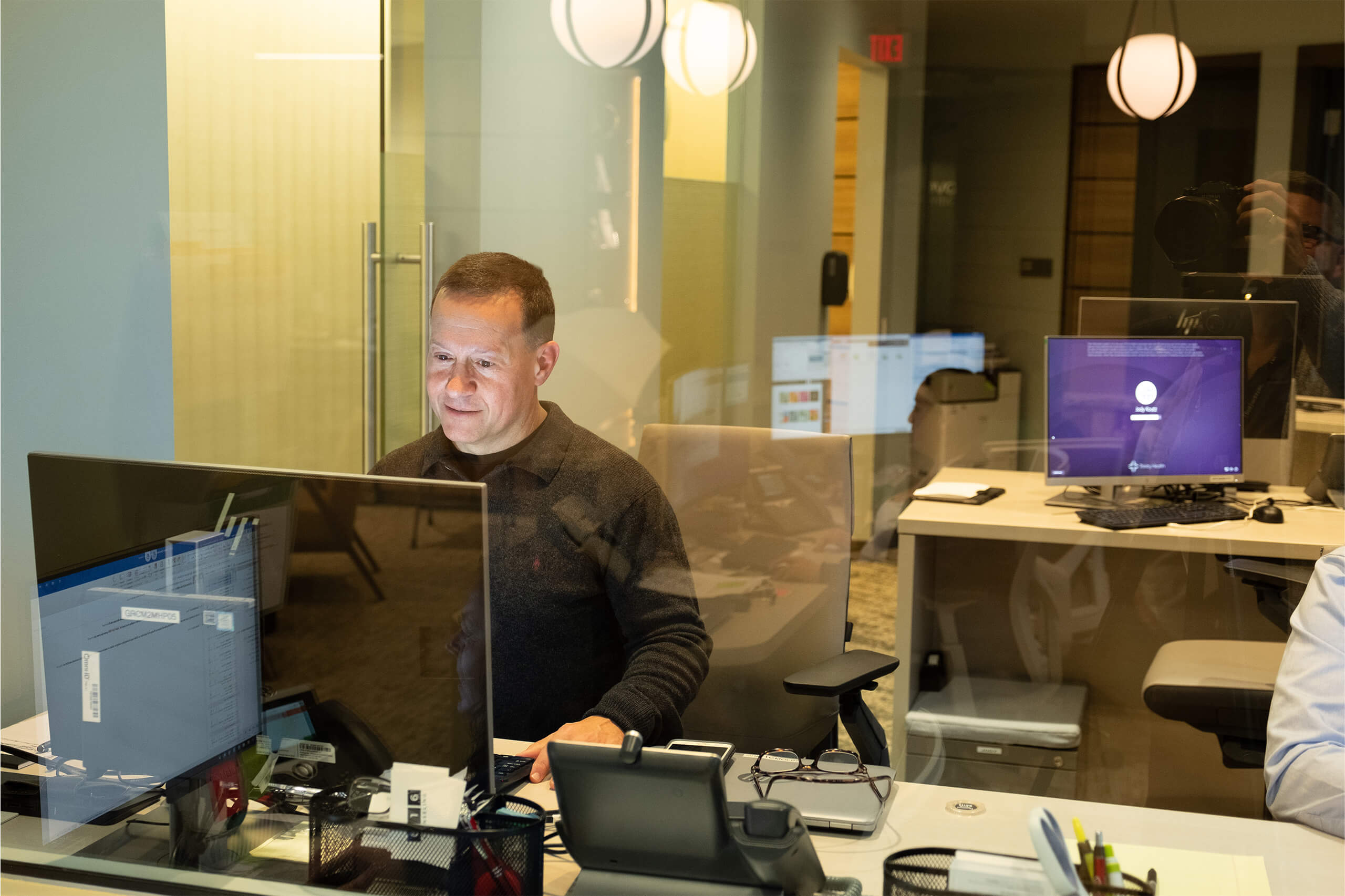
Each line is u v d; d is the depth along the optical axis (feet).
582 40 7.30
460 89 6.93
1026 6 15.01
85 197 5.45
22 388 5.28
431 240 6.75
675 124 8.22
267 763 2.91
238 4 5.99
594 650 4.23
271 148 6.18
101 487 2.93
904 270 15.71
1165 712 5.78
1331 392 6.86
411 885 2.77
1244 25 11.70
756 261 10.21
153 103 5.63
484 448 4.45
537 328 4.51
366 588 2.78
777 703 4.47
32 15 5.22
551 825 2.91
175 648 2.93
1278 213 6.24
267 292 6.23
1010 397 15.01
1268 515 6.65
